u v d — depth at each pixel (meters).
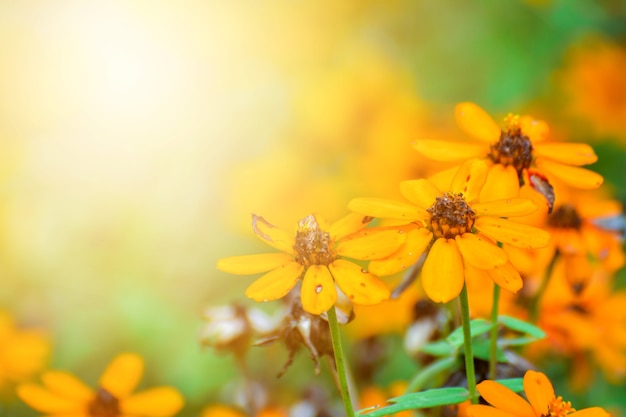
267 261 0.38
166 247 0.69
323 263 0.38
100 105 0.75
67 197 0.70
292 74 0.77
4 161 0.71
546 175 0.42
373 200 0.39
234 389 0.57
